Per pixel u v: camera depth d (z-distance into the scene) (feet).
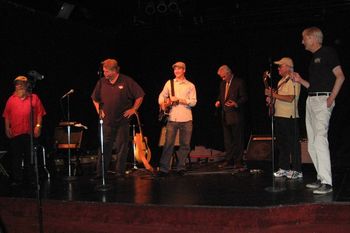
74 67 27.04
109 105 18.74
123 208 13.39
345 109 25.99
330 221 12.44
